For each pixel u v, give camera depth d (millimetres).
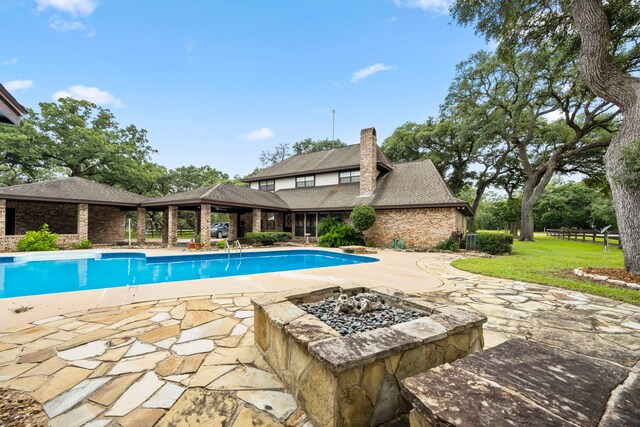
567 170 22234
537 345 1518
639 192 7094
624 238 7352
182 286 5844
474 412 964
